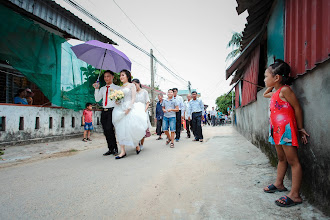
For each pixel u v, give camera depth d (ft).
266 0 11.41
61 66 25.13
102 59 17.69
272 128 7.52
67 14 26.22
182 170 11.65
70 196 8.23
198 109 24.43
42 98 28.84
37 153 17.89
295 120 7.17
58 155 17.24
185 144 22.21
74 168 12.48
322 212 6.17
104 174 11.05
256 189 8.46
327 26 5.80
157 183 9.61
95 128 31.71
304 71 7.10
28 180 10.27
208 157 14.82
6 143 18.95
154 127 52.54
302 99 7.29
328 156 5.86
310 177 6.91
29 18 23.84
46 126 23.34
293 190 6.94
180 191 8.63
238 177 10.03
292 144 6.79
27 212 6.95
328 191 5.93
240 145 19.51
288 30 8.83
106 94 16.12
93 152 18.30
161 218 6.53
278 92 7.28
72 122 27.55
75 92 26.78
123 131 15.03
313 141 6.61
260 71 18.45
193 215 6.65
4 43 20.22
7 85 27.22
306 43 6.97
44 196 8.25
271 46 13.19
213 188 8.82
